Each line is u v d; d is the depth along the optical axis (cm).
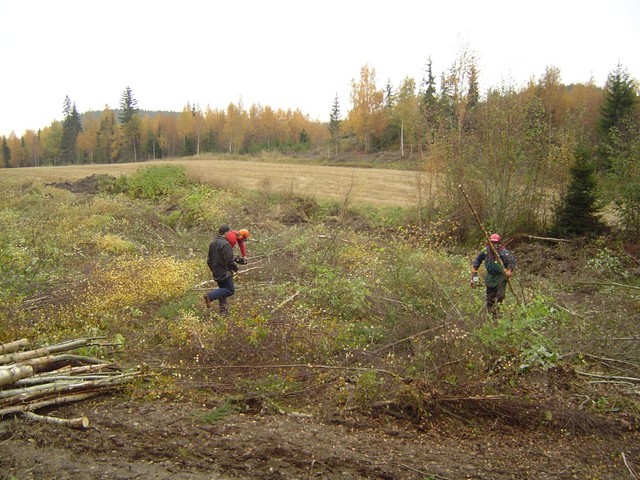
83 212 1833
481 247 1571
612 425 532
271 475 431
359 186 2811
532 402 555
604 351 696
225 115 8325
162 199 2291
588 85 4409
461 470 445
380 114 5103
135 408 547
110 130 8512
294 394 584
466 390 561
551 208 1669
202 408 549
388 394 563
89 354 664
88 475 425
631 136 1606
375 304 802
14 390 521
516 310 683
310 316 818
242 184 2884
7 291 815
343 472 437
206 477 427
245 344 679
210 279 1055
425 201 1855
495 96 1703
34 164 9762
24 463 440
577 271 1273
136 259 1130
